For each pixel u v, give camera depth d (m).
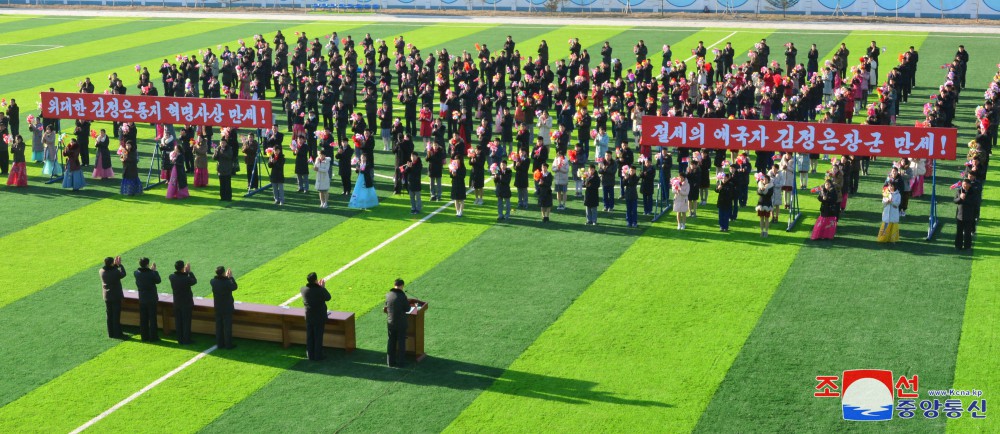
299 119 52.16
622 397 26.59
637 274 34.53
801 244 37.22
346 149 43.47
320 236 38.81
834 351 28.73
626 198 39.06
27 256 37.09
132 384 27.72
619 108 56.69
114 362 28.95
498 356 28.88
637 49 65.81
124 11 101.75
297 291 33.47
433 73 62.59
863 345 29.06
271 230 39.56
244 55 64.25
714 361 28.33
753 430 24.91
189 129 47.84
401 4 102.56
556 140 45.16
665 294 32.84
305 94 56.78
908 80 59.09
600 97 58.28
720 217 38.56
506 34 84.56
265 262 36.16
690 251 36.66
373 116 53.47
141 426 25.59
